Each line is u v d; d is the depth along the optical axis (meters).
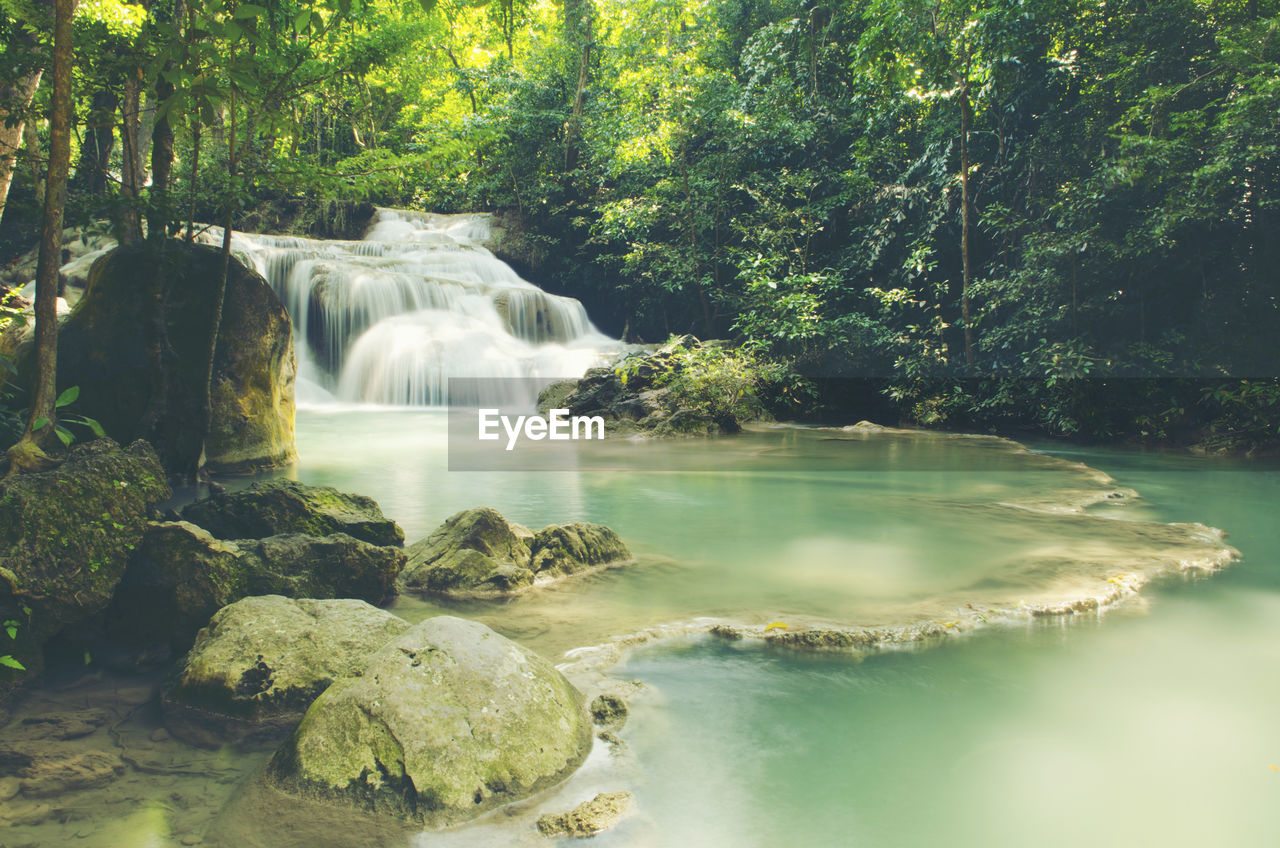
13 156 6.42
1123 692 3.00
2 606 3.09
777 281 16.62
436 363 16.89
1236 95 11.66
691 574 4.61
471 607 4.02
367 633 3.21
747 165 18.67
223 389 7.89
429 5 2.64
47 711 2.90
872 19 14.38
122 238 6.70
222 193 6.43
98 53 6.19
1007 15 12.46
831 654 3.39
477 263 21.31
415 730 2.38
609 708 2.80
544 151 23.16
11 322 7.42
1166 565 4.70
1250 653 3.38
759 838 2.09
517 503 6.83
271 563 3.81
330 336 17.09
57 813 2.20
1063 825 2.15
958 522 6.03
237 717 2.82
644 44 23.45
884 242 15.77
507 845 2.07
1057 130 13.48
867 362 15.73
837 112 18.11
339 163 7.40
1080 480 8.08
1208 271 12.05
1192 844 2.07
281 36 6.37
